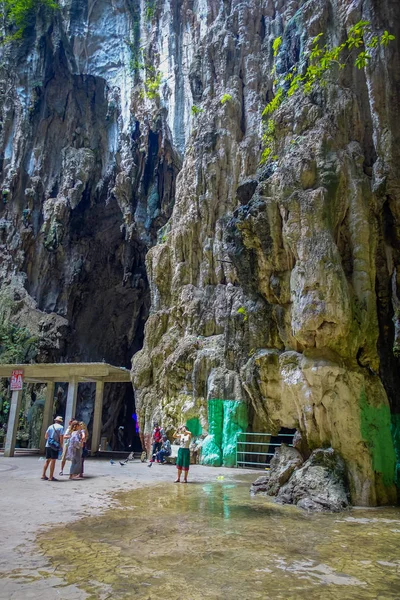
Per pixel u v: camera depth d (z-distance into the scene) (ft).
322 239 30.45
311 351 30.55
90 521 21.72
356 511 26.30
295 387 30.68
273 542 18.45
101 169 98.78
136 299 106.42
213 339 59.11
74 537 18.65
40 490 31.01
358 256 31.81
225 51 69.87
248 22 70.13
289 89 42.68
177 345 62.23
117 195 91.61
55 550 16.72
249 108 66.39
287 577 14.20
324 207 31.12
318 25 42.32
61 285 99.71
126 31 92.53
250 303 37.58
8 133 97.81
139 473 42.65
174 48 83.76
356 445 29.50
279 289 33.68
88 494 29.84
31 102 96.84
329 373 29.25
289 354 31.86
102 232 103.04
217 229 63.36
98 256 104.37
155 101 84.12
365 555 16.80
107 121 98.12
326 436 30.53
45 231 95.04
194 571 14.61
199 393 56.29
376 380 31.55
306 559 16.17
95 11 95.25
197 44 78.89
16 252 95.45
